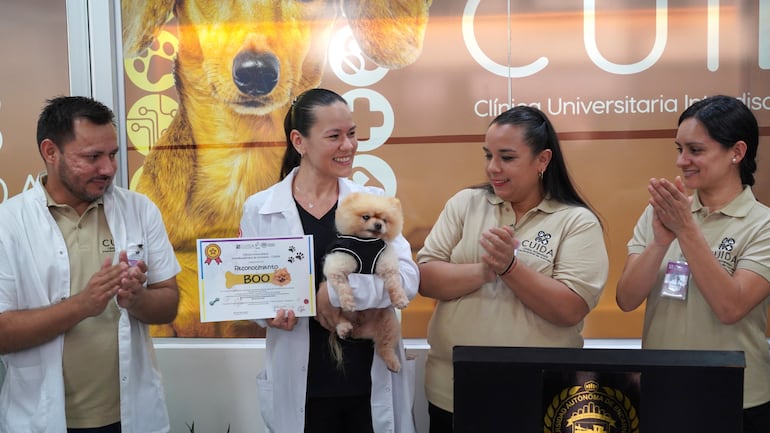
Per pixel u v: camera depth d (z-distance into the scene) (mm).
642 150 2711
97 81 2854
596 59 2705
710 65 2662
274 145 2820
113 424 1864
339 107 1788
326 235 1846
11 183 2898
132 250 1902
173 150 2859
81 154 1736
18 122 2877
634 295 1882
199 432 2834
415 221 2814
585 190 2746
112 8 2848
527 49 2729
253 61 2807
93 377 1834
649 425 957
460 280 1810
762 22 2621
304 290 1771
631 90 2699
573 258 1756
